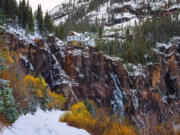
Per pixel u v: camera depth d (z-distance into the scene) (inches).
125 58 3590.1
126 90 2630.4
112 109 2236.7
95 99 2138.3
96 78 2320.4
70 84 1946.4
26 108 661.9
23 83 957.2
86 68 2246.6
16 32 2004.2
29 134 331.0
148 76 3275.1
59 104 1526.8
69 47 2329.0
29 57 1801.2
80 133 391.2
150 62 3607.3
